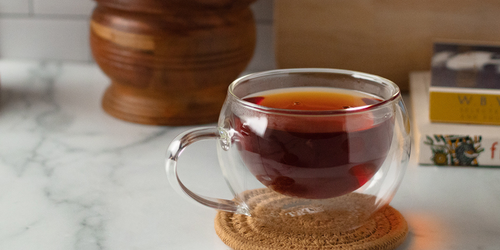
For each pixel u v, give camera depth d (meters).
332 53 0.78
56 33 0.89
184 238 0.52
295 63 0.79
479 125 0.63
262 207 0.51
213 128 0.52
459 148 0.61
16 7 0.88
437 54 0.70
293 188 0.50
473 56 0.69
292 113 0.48
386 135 0.50
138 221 0.54
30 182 0.59
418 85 0.73
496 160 0.61
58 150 0.64
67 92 0.79
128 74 0.67
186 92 0.69
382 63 0.78
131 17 0.66
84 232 0.53
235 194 0.52
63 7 0.88
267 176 0.50
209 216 0.55
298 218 0.51
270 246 0.50
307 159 0.49
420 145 0.62
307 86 0.54
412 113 0.70
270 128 0.49
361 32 0.77
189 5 0.65
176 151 0.51
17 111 0.73
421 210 0.55
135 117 0.70
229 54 0.68
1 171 0.61
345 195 0.51
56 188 0.58
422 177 0.60
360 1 0.76
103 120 0.71
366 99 0.52
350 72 0.53
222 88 0.71
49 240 0.52
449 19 0.76
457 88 0.65
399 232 0.51
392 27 0.76
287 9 0.77
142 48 0.66
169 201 0.57
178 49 0.66
